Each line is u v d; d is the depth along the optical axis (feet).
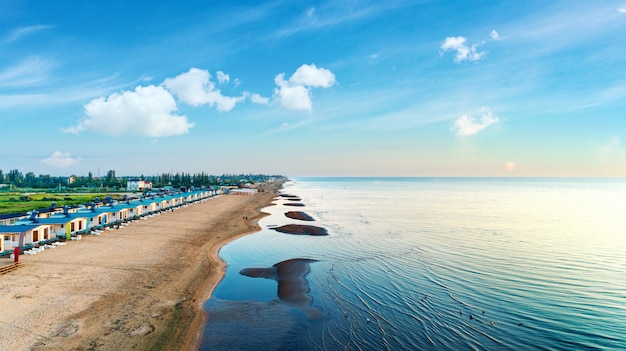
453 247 147.74
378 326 73.10
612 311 81.35
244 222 217.97
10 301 76.84
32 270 99.50
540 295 91.09
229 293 92.27
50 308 74.33
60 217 150.61
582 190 655.35
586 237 171.42
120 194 431.02
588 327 73.31
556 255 133.59
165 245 140.77
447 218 242.78
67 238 141.08
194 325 71.92
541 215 258.16
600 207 318.04
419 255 133.39
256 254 135.85
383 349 63.77
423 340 67.15
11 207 253.65
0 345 58.80
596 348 65.16
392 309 81.87
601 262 123.54
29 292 82.64
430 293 92.12
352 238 168.45
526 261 124.57
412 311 80.64
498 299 88.07
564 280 103.19
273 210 297.94
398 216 255.09
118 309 76.13
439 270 113.09
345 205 346.95
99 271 101.30
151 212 235.40
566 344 66.39
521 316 78.18
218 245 149.18
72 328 66.18
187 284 95.45
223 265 119.03
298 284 99.40
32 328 65.21
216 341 66.18
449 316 78.02
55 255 117.19
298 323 74.43
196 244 146.92
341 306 83.66
